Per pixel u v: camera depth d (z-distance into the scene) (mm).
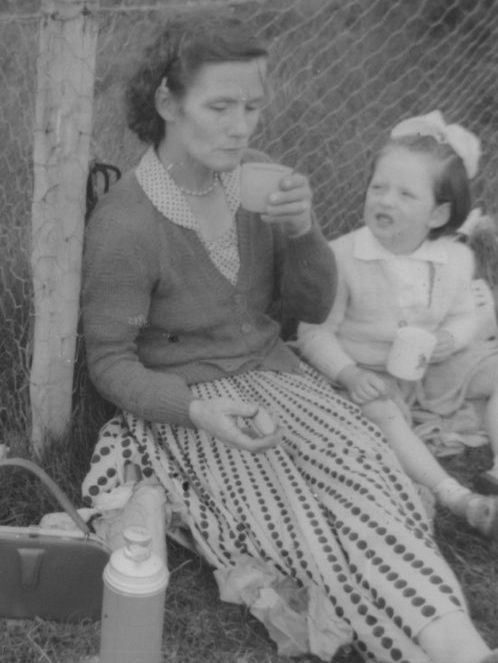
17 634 2207
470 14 4613
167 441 2531
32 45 3506
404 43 4816
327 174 3859
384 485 2336
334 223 3688
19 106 3391
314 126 3955
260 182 2424
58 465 2615
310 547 2248
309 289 2705
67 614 2221
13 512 2535
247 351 2670
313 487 2377
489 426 2914
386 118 4441
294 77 4215
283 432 2496
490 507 2547
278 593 2256
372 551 2172
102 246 2457
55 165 2373
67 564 2172
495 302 3400
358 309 2953
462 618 2047
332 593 2174
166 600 2338
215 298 2594
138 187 2502
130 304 2492
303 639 2188
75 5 2258
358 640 2137
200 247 2541
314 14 4621
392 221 2867
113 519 2377
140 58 2678
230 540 2354
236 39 2352
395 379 2979
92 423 2730
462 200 2902
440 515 2680
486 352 3039
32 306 2676
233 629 2275
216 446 2479
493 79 4613
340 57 4516
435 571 2117
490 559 2559
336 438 2453
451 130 2908
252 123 2436
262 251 2662
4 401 2758
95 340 2510
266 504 2354
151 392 2467
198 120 2379
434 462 2711
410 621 2057
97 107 3447
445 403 3031
